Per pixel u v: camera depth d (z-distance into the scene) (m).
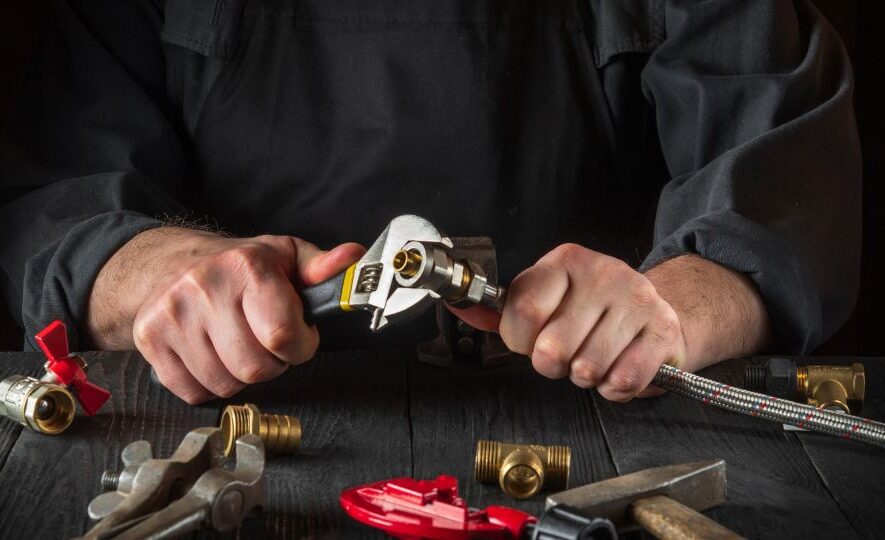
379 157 1.56
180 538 0.75
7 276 1.47
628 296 0.98
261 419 0.88
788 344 1.28
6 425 0.97
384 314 0.87
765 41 1.49
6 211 1.49
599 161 1.65
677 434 0.97
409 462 0.90
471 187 1.59
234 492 0.73
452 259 0.87
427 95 1.56
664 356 0.99
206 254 1.16
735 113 1.48
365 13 1.57
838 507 0.83
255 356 1.00
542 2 1.61
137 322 1.02
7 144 1.55
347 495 0.77
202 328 1.00
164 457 0.91
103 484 0.83
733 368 1.16
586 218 1.67
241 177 1.59
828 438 0.96
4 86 2.17
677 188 1.44
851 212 1.40
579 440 0.95
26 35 2.17
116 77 1.59
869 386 1.09
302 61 1.57
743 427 0.98
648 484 0.76
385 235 0.93
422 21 1.56
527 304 0.95
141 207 1.44
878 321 2.28
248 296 0.99
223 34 1.55
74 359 0.98
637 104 1.66
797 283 1.23
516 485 0.83
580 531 0.65
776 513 0.81
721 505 0.82
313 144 1.58
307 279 1.01
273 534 0.76
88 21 1.62
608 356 0.96
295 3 1.57
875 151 2.25
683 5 1.55
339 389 1.08
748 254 1.23
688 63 1.53
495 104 1.57
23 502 0.82
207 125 1.58
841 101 1.44
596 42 1.62
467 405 1.03
